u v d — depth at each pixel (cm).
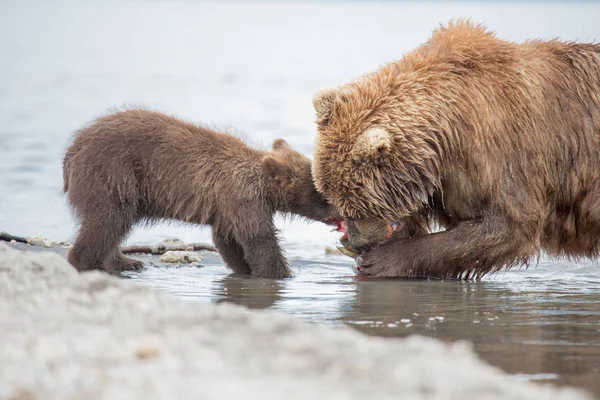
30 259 991
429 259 1348
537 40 1444
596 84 1376
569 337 962
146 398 628
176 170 1449
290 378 677
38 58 6975
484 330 995
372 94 1285
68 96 4419
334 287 1293
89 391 643
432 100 1279
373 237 1325
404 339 945
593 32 9156
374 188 1266
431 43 1381
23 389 646
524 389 700
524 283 1341
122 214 1405
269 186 1491
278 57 7506
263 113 3775
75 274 983
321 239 1805
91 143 1412
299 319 1052
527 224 1320
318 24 13900
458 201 1336
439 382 676
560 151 1348
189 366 694
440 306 1139
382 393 653
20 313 836
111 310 839
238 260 1480
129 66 6469
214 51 8294
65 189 1470
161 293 926
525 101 1314
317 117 1316
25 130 3100
